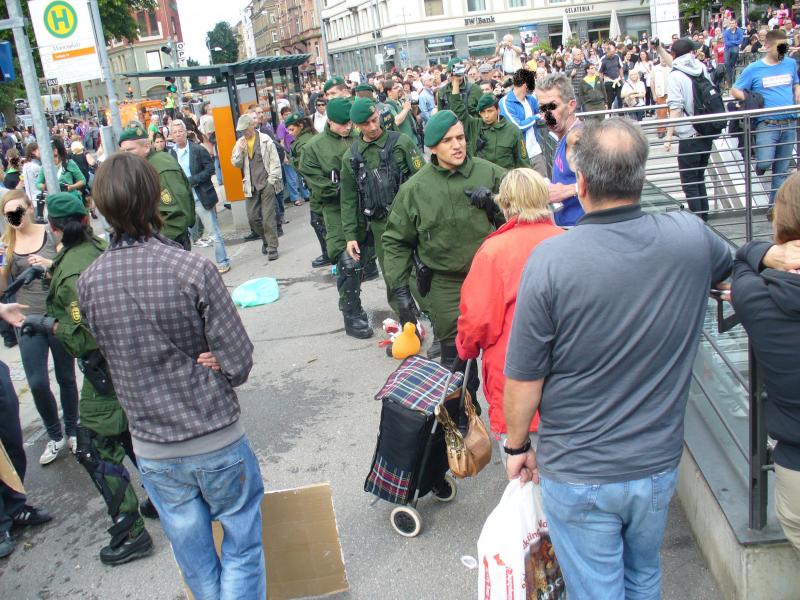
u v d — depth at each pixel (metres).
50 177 6.86
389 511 4.07
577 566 2.33
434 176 4.40
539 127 8.86
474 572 3.50
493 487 4.16
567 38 39.66
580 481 2.25
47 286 4.44
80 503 4.61
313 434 5.11
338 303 7.62
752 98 7.86
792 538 2.50
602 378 2.20
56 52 7.52
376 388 5.73
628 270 2.15
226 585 2.81
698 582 3.18
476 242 4.34
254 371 6.42
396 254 4.62
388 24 63.41
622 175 2.16
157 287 2.65
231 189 12.20
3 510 4.22
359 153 5.95
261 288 8.66
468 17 61.28
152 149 6.57
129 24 46.09
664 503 2.30
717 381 3.43
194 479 2.77
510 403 2.34
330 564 3.35
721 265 2.43
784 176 7.53
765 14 33.28
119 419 3.73
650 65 19.81
